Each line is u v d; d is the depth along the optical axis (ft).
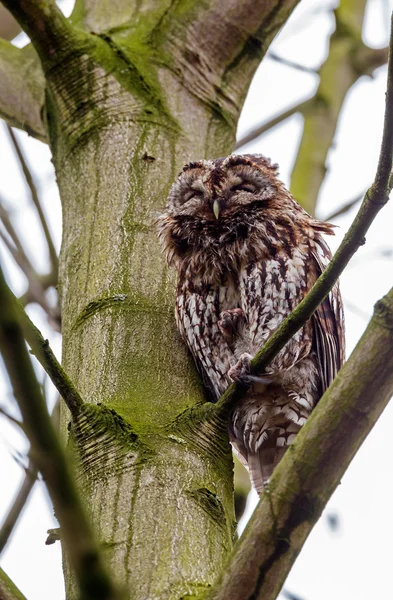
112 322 26.96
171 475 22.49
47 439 15.24
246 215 33.99
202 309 33.12
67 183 32.35
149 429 23.56
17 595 16.99
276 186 35.53
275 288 32.40
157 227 30.32
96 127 32.65
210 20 35.65
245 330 32.53
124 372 25.68
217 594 17.29
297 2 37.04
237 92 36.09
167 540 21.07
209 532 21.76
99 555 15.20
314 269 33.35
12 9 33.37
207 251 33.58
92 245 29.55
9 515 27.71
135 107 33.12
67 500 15.23
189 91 34.58
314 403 33.06
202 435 23.70
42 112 36.86
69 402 23.06
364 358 18.34
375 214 21.20
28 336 21.63
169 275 29.19
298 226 34.27
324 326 32.96
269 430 32.68
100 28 35.99
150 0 36.63
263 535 17.49
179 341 27.50
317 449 17.98
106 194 30.89
